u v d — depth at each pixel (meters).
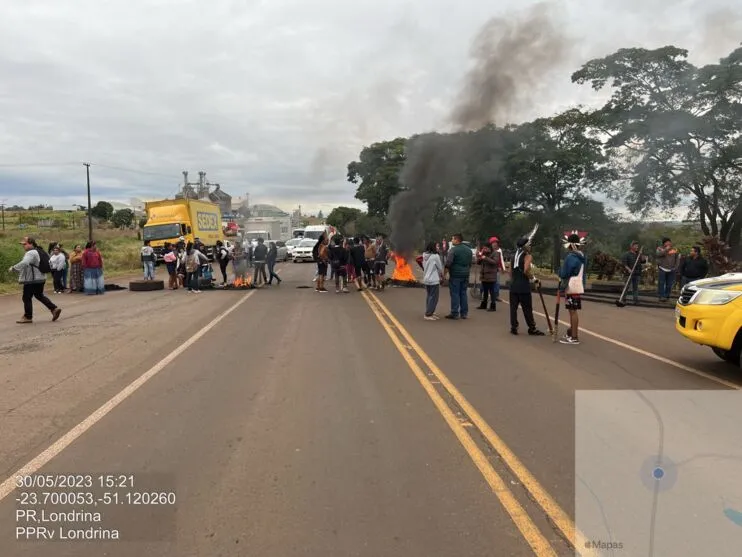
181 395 6.18
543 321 11.82
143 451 4.58
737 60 23.00
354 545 3.19
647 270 21.48
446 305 14.52
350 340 9.52
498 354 8.42
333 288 19.45
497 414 5.54
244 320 11.83
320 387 6.50
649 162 25.11
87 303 15.40
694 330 7.32
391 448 4.63
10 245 22.45
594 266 23.14
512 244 33.38
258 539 3.26
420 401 5.96
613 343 9.38
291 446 4.68
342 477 4.08
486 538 3.28
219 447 4.66
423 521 3.46
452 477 4.08
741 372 7.34
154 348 8.81
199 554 3.12
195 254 18.33
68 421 5.33
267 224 53.28
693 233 30.89
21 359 8.08
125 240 52.19
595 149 31.02
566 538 3.28
